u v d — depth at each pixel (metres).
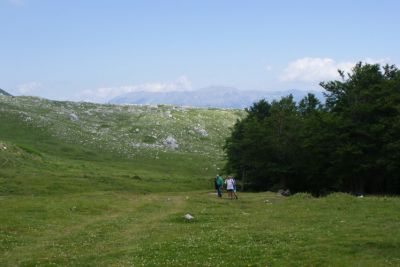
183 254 26.89
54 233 35.81
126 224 40.06
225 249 27.88
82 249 29.80
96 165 111.31
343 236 30.45
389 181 73.88
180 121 180.38
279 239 30.47
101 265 25.27
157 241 31.62
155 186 83.00
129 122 176.38
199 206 53.81
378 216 38.06
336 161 71.25
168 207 53.22
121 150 140.38
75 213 46.03
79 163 109.62
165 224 39.78
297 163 83.44
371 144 68.81
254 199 61.69
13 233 34.88
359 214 39.66
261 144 86.81
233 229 35.62
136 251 28.19
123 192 70.56
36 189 65.56
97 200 56.78
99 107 197.00
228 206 53.78
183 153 146.88
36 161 93.81
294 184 88.25
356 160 69.44
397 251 26.39
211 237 32.09
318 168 79.00
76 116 174.00
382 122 68.00
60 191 66.75
